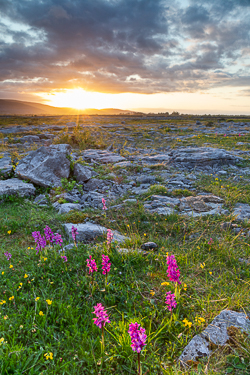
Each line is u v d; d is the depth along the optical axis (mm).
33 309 3420
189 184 10227
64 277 4121
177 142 22891
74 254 4789
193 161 13352
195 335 2848
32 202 8320
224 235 5578
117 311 3428
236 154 15828
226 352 2518
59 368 2492
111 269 4344
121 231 6109
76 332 2924
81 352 2703
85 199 8711
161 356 2686
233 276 4109
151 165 12977
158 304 3488
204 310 3271
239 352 2480
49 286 3855
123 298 3604
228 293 3627
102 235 5750
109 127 42938
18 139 23781
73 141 21188
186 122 56000
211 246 5137
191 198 8125
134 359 2648
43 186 9438
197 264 4488
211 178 10992
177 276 3207
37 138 24875
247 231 5852
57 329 3104
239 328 2756
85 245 5125
